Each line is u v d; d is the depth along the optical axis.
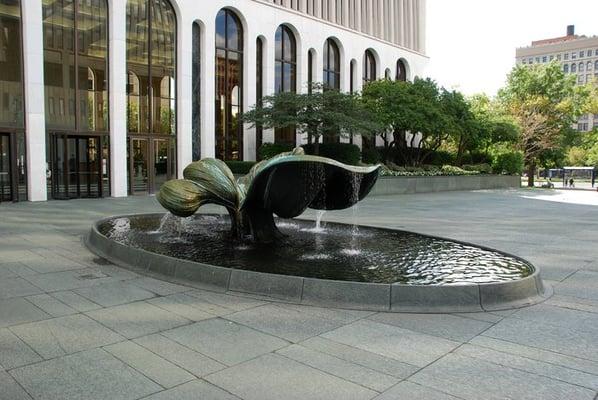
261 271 6.86
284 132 30.41
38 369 3.95
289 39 30.75
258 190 8.56
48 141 18.98
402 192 28.91
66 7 19.11
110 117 20.56
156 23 22.48
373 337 4.79
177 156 23.45
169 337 4.68
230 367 4.04
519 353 4.47
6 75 17.53
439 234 12.43
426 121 30.02
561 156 47.97
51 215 14.25
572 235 12.55
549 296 6.46
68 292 6.16
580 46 125.38
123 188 20.95
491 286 5.92
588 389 3.77
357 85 35.56
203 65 24.83
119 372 3.91
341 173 8.27
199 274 6.54
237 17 27.34
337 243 9.26
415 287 5.70
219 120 26.78
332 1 33.94
